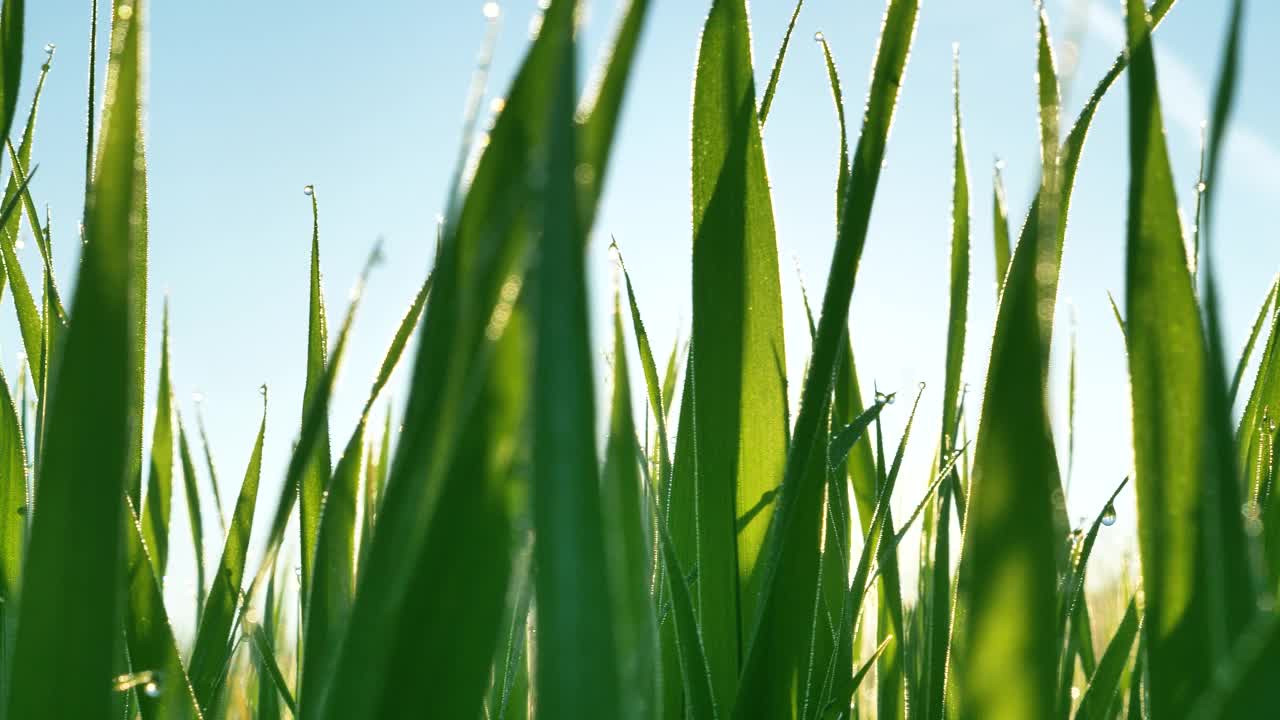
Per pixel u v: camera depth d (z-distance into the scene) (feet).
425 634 0.71
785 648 0.94
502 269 0.70
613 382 0.77
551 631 0.64
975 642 0.76
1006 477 0.76
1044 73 0.82
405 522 0.71
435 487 0.71
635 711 0.69
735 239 0.96
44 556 0.71
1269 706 0.63
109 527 0.71
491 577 0.71
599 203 0.67
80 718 0.71
